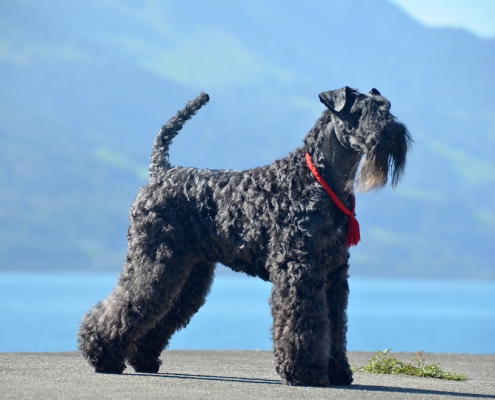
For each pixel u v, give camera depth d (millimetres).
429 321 39094
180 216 6684
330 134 6426
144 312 6625
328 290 6496
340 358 6520
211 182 6688
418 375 8109
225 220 6512
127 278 6758
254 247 6414
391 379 7465
